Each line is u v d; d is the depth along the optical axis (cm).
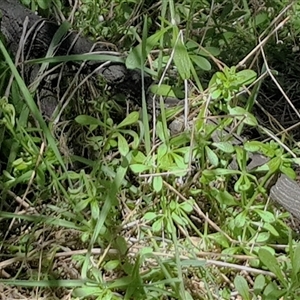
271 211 32
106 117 34
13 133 33
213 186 34
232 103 34
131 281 27
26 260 31
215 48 37
